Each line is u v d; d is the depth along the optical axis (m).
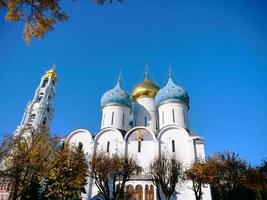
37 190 31.09
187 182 36.94
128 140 44.69
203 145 42.44
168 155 40.00
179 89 52.59
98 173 29.58
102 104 54.12
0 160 30.48
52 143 33.12
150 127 53.12
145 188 36.12
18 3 9.80
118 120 50.84
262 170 37.94
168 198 28.59
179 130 44.66
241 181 33.72
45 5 10.01
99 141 45.34
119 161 31.36
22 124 56.31
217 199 38.06
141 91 58.62
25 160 29.03
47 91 64.62
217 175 33.12
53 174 30.78
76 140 46.19
